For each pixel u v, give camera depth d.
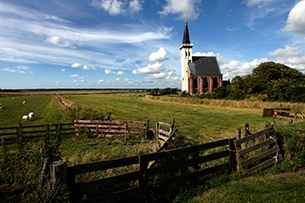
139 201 5.27
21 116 27.16
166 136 12.45
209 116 25.38
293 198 5.23
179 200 5.36
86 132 15.16
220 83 79.38
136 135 14.82
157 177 6.39
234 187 5.90
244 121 20.98
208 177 6.51
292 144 7.45
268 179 6.38
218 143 6.82
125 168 7.00
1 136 14.79
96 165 4.76
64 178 4.33
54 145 6.31
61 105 39.53
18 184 5.47
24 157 6.12
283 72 59.72
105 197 4.77
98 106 41.75
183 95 61.47
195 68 79.31
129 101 57.34
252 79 42.34
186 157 7.97
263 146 7.57
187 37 84.88
